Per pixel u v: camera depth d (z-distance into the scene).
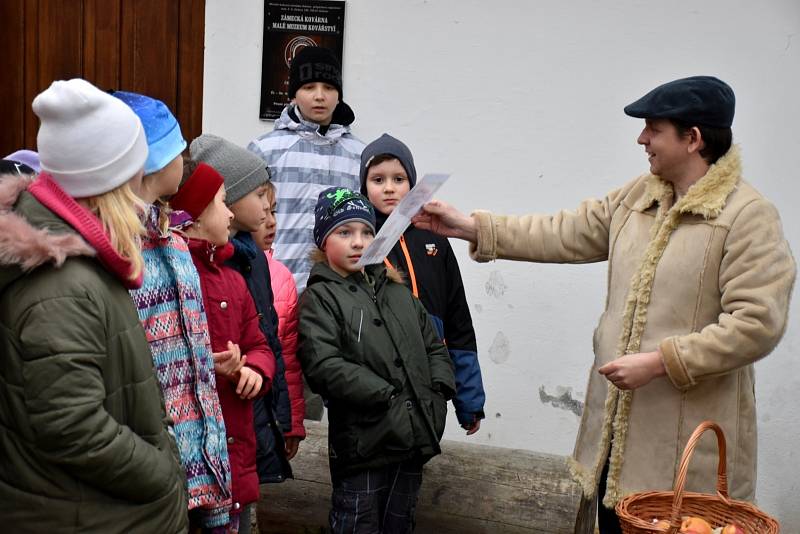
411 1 4.43
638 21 4.25
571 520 3.52
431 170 4.48
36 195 2.09
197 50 4.67
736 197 2.95
